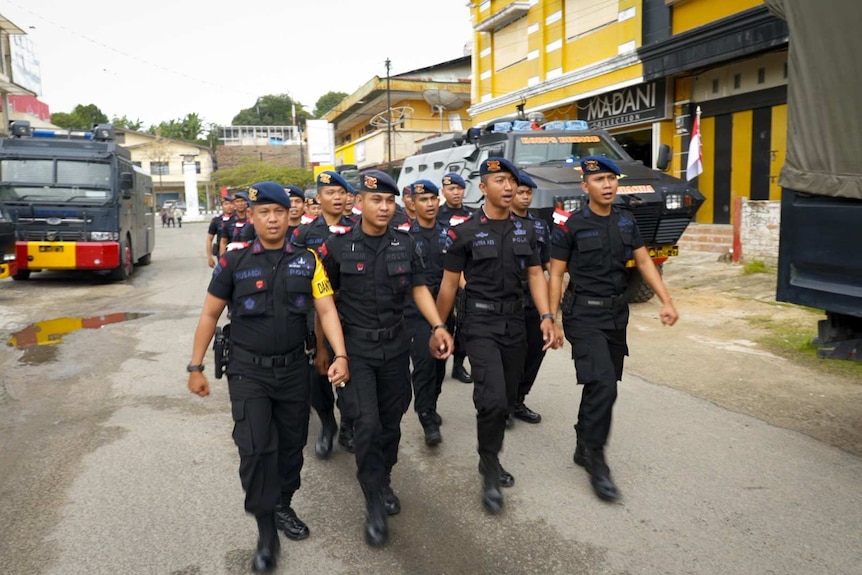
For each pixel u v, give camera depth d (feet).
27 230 43.16
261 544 10.83
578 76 56.90
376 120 112.16
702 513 12.34
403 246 12.32
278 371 10.99
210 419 18.02
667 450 15.20
